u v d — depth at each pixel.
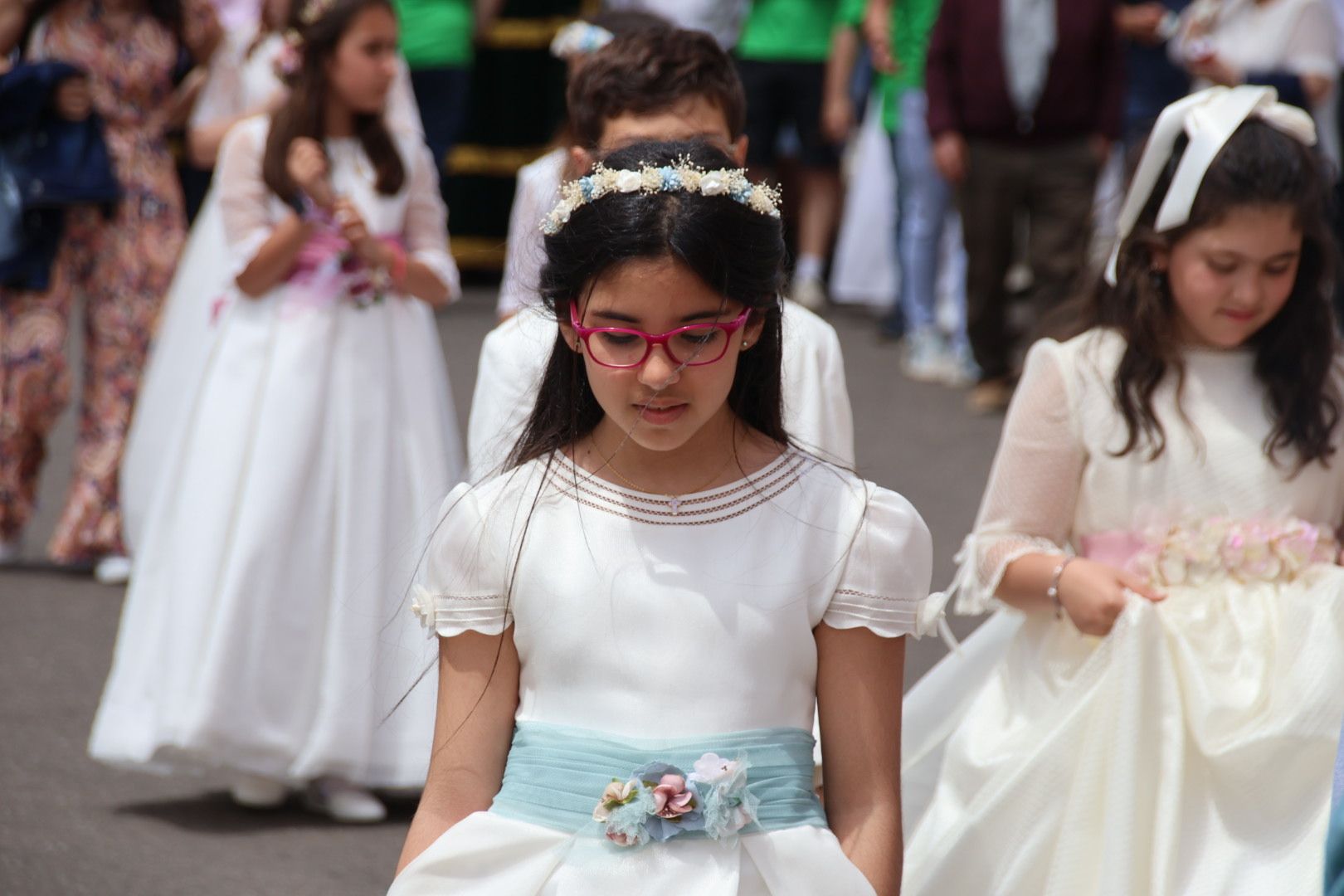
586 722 4.08
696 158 4.08
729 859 3.95
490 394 5.79
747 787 3.97
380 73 8.12
